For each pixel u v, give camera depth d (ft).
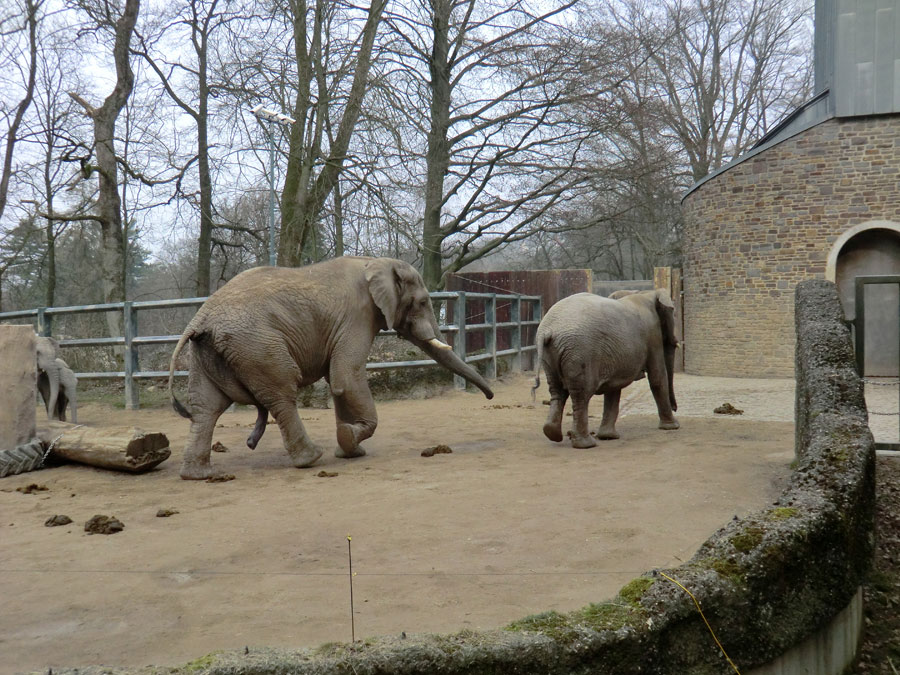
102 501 21.39
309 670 8.39
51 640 11.69
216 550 16.16
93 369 54.39
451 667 8.76
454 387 49.85
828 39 65.67
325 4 61.87
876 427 29.71
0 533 18.08
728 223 63.93
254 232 90.48
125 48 73.61
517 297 61.67
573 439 28.02
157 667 8.36
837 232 60.13
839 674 13.60
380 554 15.64
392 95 60.80
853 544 14.05
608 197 90.43
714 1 126.72
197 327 24.45
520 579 13.92
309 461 25.50
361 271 27.66
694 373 67.77
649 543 15.83
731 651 10.91
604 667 9.50
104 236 76.18
